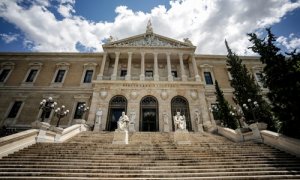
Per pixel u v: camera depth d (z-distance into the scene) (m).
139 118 23.55
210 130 20.48
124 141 12.70
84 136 15.93
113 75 26.47
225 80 29.58
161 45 30.28
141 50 28.84
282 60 9.94
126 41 30.66
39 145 10.90
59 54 31.02
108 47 29.00
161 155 9.34
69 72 29.62
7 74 29.14
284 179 6.66
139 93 25.16
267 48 10.62
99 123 21.97
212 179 6.64
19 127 24.12
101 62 30.61
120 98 24.97
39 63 30.08
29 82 28.31
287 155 9.18
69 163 8.05
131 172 7.28
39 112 25.62
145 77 26.95
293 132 9.47
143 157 8.95
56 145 11.02
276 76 9.90
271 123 14.81
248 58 31.47
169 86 25.72
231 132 15.36
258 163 8.23
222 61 31.55
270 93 10.13
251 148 10.63
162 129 22.72
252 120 16.41
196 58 31.53
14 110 26.08
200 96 25.09
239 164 8.10
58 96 27.05
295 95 8.88
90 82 28.64
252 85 18.38
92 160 8.38
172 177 6.90
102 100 24.44
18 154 9.11
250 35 11.65
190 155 9.36
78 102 26.84
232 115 19.48
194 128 22.98
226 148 10.70
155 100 24.97
